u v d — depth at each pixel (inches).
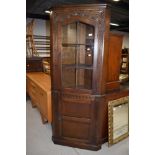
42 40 217.9
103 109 100.5
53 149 101.4
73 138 103.0
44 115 126.0
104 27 87.7
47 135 118.0
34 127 129.3
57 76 98.6
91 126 98.6
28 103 182.9
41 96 129.3
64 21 92.0
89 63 96.2
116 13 181.5
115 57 107.4
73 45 96.3
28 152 97.4
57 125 104.5
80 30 94.0
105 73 93.6
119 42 107.8
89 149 100.9
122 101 111.1
